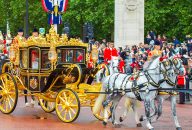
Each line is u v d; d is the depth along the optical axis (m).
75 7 108.19
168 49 55.22
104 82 36.38
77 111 36.50
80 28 114.44
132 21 80.31
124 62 61.31
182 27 100.88
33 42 39.12
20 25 134.62
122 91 35.16
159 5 103.50
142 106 47.06
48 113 41.56
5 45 61.44
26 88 40.41
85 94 37.47
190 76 51.97
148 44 65.50
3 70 42.56
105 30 105.88
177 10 101.00
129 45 79.94
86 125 36.12
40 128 34.66
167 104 49.66
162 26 105.06
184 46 58.50
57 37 39.81
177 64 33.75
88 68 39.22
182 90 33.16
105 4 102.19
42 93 39.47
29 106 45.62
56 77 38.56
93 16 102.50
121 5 80.25
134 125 36.50
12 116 39.88
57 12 54.53
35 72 39.31
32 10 123.94
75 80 38.28
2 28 151.50
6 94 40.84
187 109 46.12
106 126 35.88
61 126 35.50
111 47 59.22
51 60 38.12
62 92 37.47
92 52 40.47
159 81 33.78
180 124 37.44
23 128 34.59
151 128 33.41
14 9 128.12
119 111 43.84
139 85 34.12
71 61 39.78
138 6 80.25
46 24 124.00
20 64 40.66
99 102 36.16
